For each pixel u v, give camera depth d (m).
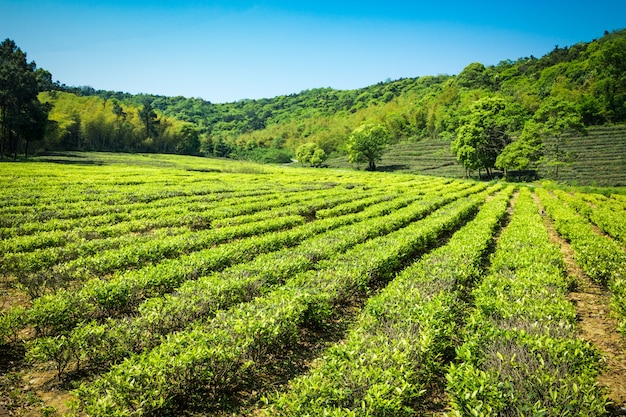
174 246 15.59
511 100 106.31
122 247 15.59
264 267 11.95
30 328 9.52
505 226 26.34
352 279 11.19
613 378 7.23
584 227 20.17
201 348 6.69
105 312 10.03
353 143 100.81
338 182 58.06
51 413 6.45
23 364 8.04
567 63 124.94
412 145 124.38
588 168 68.75
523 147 71.38
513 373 5.74
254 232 19.98
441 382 7.27
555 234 23.91
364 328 7.99
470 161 77.38
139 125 131.50
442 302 8.85
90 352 7.66
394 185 53.53
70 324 9.25
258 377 7.73
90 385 7.04
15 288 12.27
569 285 12.48
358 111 191.12
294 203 31.14
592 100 90.62
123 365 6.46
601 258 13.21
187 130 144.38
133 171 60.03
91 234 17.98
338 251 15.20
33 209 24.02
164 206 28.70
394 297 9.26
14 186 34.94
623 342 8.82
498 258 13.58
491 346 6.58
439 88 176.50
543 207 36.66
